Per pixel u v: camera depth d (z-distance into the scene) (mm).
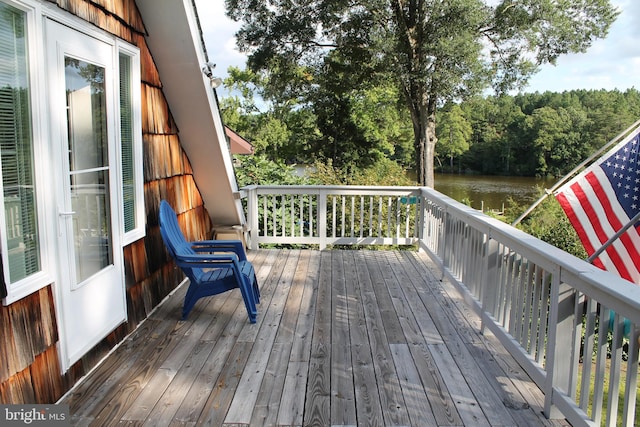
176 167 4285
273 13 14070
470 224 3646
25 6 2070
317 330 3289
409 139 23656
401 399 2375
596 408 1893
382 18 13312
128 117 3332
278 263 5215
